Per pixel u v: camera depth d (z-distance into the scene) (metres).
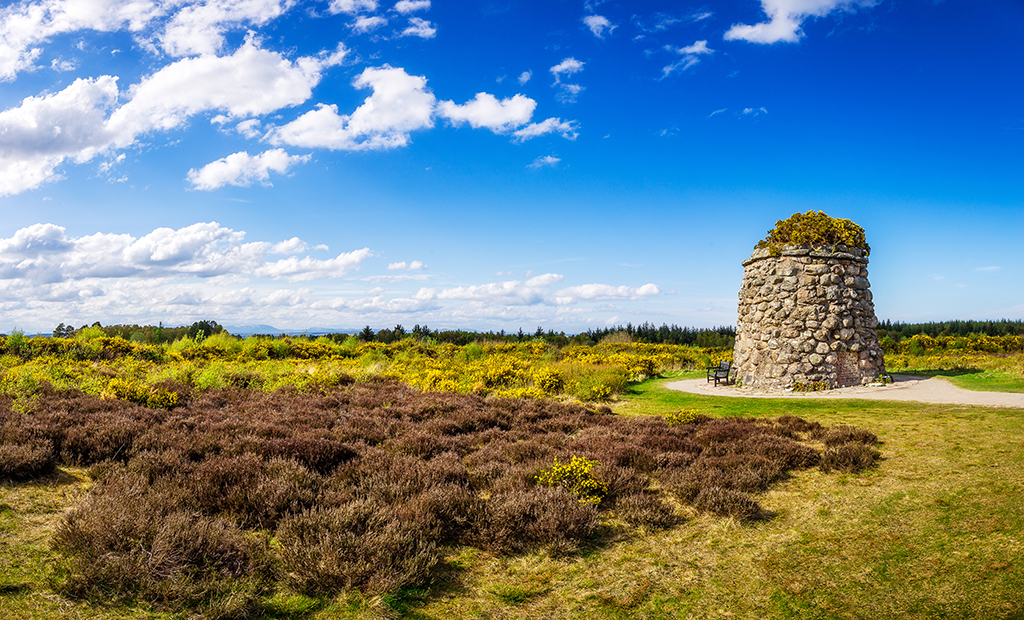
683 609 4.43
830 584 4.64
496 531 5.78
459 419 12.59
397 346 40.97
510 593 4.75
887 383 17.16
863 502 6.53
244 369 23.55
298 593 4.53
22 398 11.59
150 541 4.77
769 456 8.48
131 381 14.98
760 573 4.97
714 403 15.89
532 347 40.28
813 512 6.42
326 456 8.30
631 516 6.39
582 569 5.24
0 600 4.08
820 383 17.25
